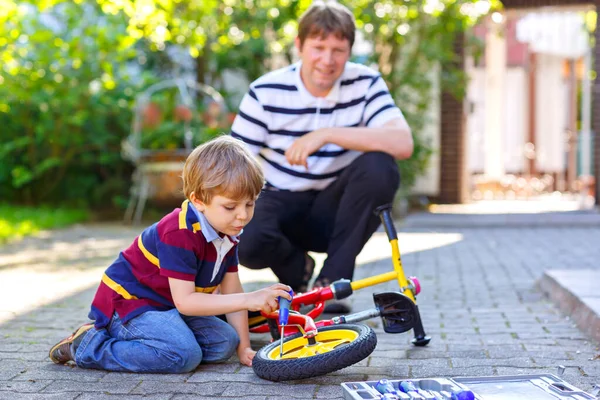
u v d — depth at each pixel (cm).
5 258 580
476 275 495
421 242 682
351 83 346
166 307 265
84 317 361
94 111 938
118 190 967
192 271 252
